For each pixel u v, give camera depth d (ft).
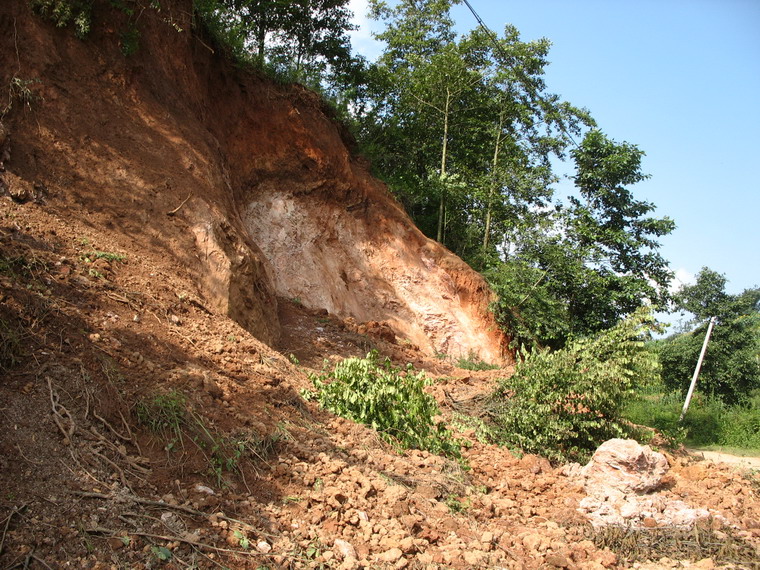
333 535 15.67
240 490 16.29
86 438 15.34
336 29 67.82
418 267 53.62
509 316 56.29
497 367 50.26
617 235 57.11
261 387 22.21
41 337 17.72
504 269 56.95
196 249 28.78
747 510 25.00
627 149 59.41
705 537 20.94
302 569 13.99
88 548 12.43
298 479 17.51
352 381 25.23
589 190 60.75
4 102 26.81
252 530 14.65
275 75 50.08
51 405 15.67
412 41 75.87
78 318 19.58
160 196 29.25
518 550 17.92
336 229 50.14
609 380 28.04
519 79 66.44
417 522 17.43
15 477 13.44
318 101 52.03
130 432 16.26
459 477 22.54
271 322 33.50
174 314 24.06
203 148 34.37
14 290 18.45
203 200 30.76
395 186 60.70
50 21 30.37
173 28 37.45
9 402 15.30
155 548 12.98
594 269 57.52
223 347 23.63
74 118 29.01
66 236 24.03
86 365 17.56
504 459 26.86
